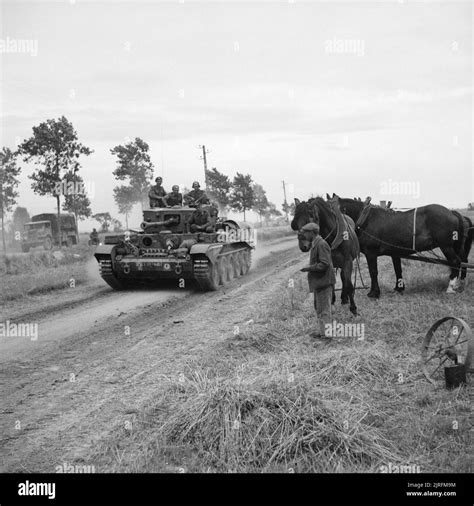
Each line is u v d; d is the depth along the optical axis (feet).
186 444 20.13
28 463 19.89
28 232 134.10
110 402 25.23
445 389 24.57
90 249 113.80
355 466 18.63
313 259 33.37
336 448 19.16
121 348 34.65
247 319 41.01
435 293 44.11
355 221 43.88
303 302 44.29
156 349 33.88
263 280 62.49
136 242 59.88
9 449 21.03
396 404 23.53
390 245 43.39
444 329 33.14
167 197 65.21
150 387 26.78
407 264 63.93
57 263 84.69
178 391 25.05
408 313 37.40
